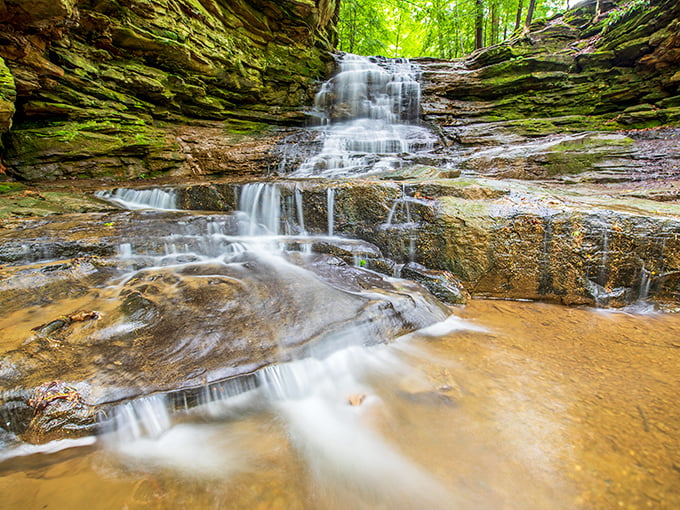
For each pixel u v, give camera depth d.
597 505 1.71
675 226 4.10
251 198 6.11
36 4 5.89
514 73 13.30
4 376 2.22
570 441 2.14
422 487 1.87
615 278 4.31
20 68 6.92
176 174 9.59
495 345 3.44
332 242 5.27
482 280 4.71
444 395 2.66
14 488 1.80
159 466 1.99
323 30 15.13
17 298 3.22
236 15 11.54
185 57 9.66
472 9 19.17
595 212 4.40
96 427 2.12
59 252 4.24
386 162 9.32
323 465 2.02
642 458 1.98
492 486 1.86
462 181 5.83
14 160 7.43
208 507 1.72
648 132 9.53
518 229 4.60
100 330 2.83
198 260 4.73
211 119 11.53
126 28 8.38
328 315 3.39
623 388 2.67
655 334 3.60
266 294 3.69
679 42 9.75
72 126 8.04
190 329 2.96
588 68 12.12
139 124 9.28
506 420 2.35
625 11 11.05
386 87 14.52
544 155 8.57
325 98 14.35
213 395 2.42
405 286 4.54
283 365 2.74
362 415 2.48
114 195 6.90
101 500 1.74
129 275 4.04
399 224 5.24
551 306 4.46
